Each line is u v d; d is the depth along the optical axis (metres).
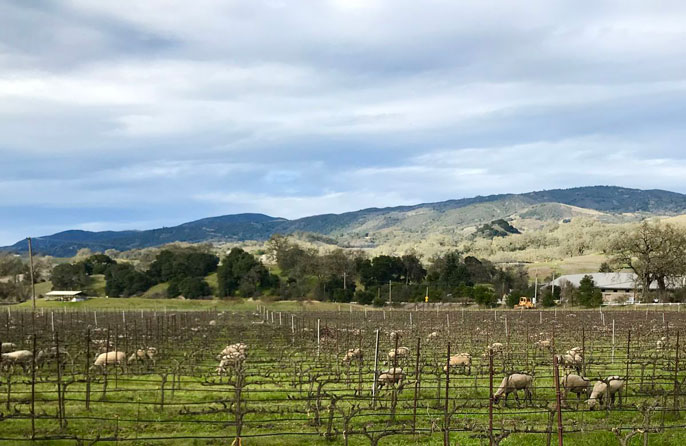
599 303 94.44
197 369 32.19
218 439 19.62
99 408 23.34
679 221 188.50
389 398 24.80
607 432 20.45
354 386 27.88
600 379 23.83
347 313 86.81
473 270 135.75
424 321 67.12
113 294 140.62
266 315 80.31
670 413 23.25
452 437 19.97
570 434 20.31
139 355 34.78
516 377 23.98
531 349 41.03
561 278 127.62
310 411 21.70
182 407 23.48
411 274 136.62
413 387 26.94
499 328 56.78
